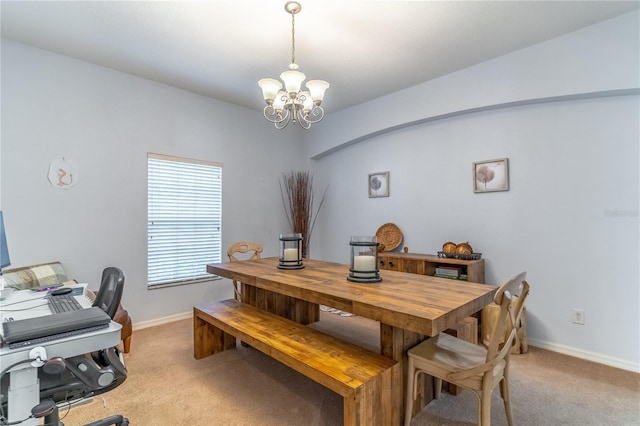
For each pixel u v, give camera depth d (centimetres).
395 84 354
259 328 220
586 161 264
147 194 345
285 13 229
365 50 282
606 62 243
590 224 262
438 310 148
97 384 130
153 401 203
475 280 296
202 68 317
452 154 343
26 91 275
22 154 273
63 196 293
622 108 249
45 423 130
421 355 172
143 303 341
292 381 229
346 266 276
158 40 266
